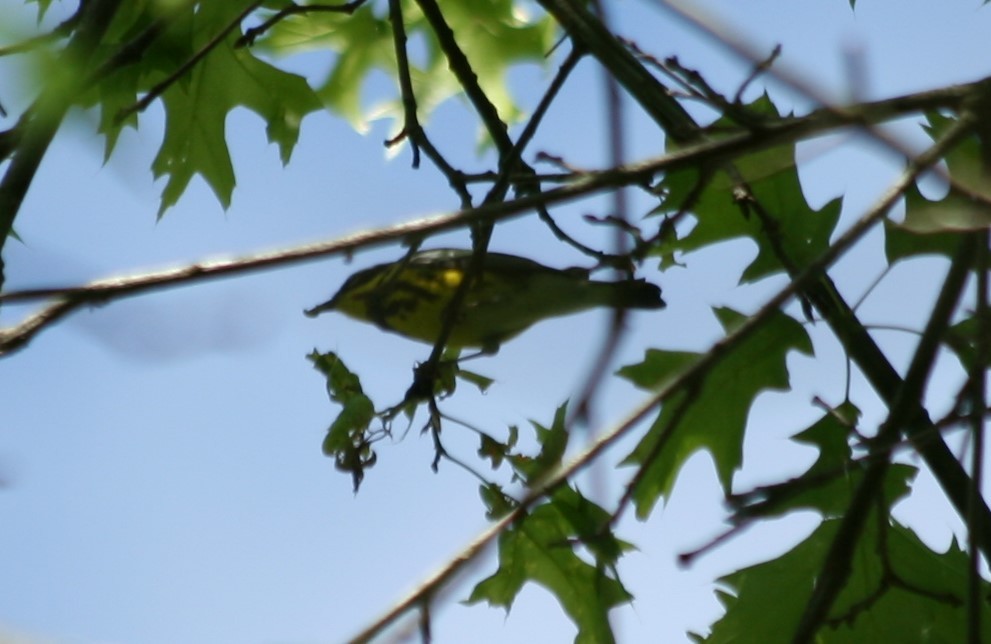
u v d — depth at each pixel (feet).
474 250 28.02
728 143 17.34
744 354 29.32
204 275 15.07
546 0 24.52
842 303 28.02
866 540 29.48
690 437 29.30
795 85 16.81
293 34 39.47
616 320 17.67
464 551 17.13
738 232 30.40
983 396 21.52
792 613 29.48
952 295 23.81
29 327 15.56
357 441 25.91
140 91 34.96
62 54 17.15
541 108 27.89
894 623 29.22
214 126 36.09
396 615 16.71
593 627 27.81
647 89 23.82
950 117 28.40
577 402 17.38
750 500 20.07
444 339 27.58
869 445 22.90
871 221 18.52
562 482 17.31
